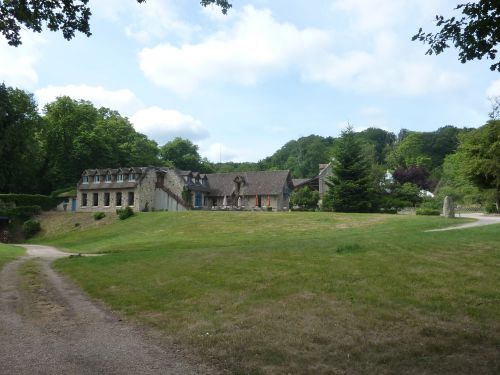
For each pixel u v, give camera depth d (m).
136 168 63.44
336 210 53.31
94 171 65.56
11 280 15.27
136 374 6.02
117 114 88.06
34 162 71.31
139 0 10.45
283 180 69.25
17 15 10.36
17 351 7.12
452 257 13.47
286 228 38.59
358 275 11.64
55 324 8.99
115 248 32.16
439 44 8.86
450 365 6.16
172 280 13.12
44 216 62.62
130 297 11.41
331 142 135.50
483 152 43.75
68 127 73.25
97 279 14.63
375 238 19.23
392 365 6.20
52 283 14.61
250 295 10.53
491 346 6.87
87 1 10.71
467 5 8.15
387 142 136.12
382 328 7.83
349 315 8.59
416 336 7.39
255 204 68.56
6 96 56.94
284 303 9.64
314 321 8.32
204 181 72.69
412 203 64.31
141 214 55.66
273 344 7.16
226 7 11.41
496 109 46.81
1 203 61.56
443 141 115.25
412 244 16.02
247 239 32.97
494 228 21.00
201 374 6.02
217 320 8.73
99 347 7.33
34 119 63.75
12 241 56.75
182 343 7.46
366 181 52.53
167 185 66.50
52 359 6.69
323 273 12.10
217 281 12.30
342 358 6.51
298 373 5.99
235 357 6.65
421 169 82.44
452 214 34.41
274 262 14.29
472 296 9.51
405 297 9.59
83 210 64.94
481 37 8.34
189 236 39.38
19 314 9.94
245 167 141.75
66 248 40.62
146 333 8.21
